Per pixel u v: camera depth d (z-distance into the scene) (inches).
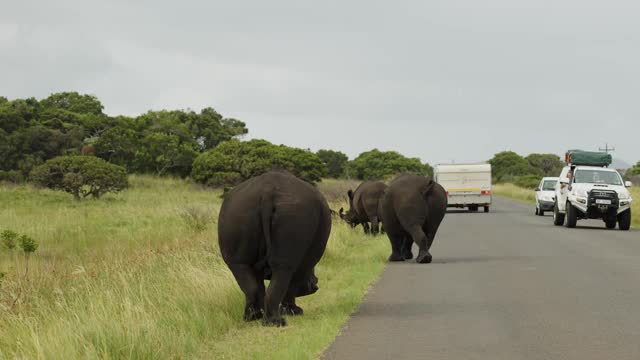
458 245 925.2
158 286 488.4
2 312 416.8
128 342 330.3
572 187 1250.6
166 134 2876.5
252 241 394.3
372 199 1009.5
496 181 6697.8
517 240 998.4
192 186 2321.6
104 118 2972.4
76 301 426.6
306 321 410.6
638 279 594.9
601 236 1063.6
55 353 311.1
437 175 1916.8
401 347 350.6
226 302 434.3
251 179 410.3
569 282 578.2
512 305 470.9
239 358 334.0
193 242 735.1
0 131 2417.6
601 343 354.9
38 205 1588.3
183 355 339.3
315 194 405.7
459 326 402.0
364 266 687.1
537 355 331.0
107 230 1039.6
